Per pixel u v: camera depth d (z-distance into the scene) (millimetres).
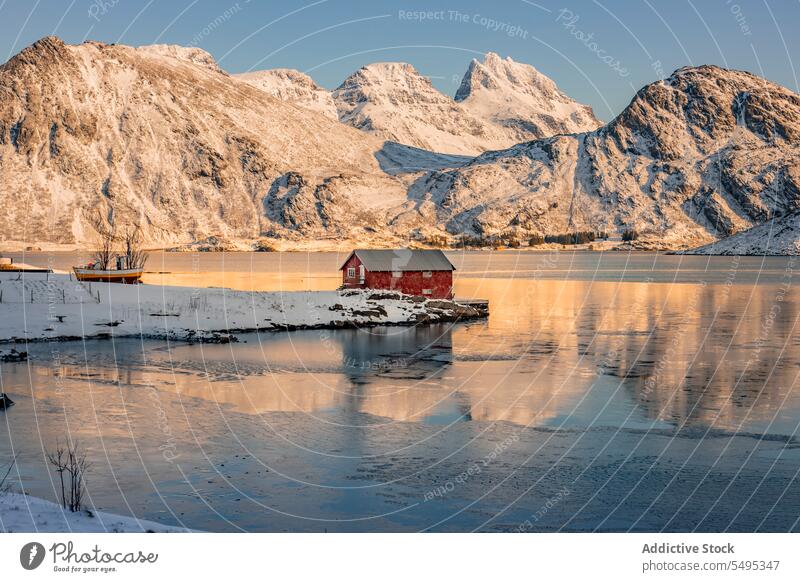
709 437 30594
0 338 51875
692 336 60594
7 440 29344
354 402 36844
